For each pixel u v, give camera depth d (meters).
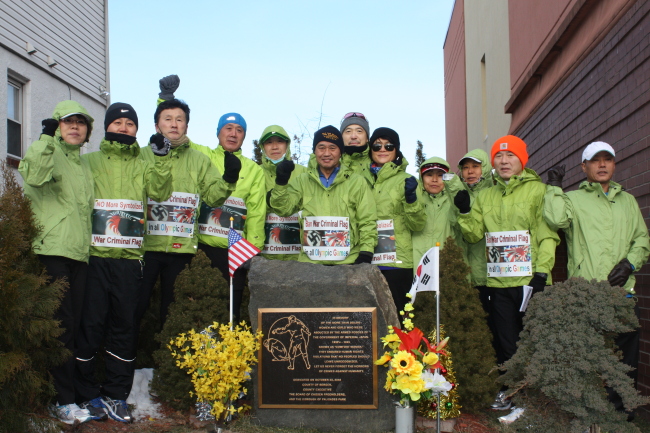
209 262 5.56
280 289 5.09
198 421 5.05
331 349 5.02
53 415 4.72
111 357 5.17
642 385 5.66
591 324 4.44
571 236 5.57
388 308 5.12
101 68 13.66
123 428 4.91
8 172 4.77
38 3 11.04
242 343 4.82
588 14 7.39
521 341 4.80
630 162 5.85
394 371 4.64
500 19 13.80
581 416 4.33
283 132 6.60
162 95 5.95
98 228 5.09
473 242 5.89
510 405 5.56
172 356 5.27
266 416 5.08
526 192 5.72
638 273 5.83
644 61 5.48
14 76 10.42
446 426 4.97
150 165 5.39
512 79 12.22
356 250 5.74
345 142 6.51
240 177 6.11
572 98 7.92
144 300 5.54
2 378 4.12
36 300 4.48
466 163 6.70
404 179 5.94
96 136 13.45
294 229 6.35
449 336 5.23
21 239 4.46
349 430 4.99
